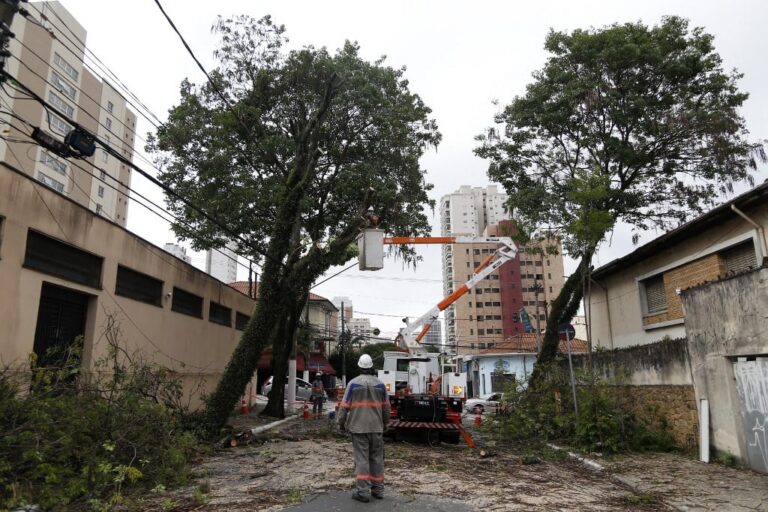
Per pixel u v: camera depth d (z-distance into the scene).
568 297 18.72
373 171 19.08
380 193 18.55
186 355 17.94
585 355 17.27
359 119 18.95
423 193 21.72
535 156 19.55
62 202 11.34
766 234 11.82
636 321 17.47
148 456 8.39
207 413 13.53
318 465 10.07
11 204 9.95
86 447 7.80
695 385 11.55
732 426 10.41
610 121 17.73
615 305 19.05
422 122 20.69
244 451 12.18
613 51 16.88
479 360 48.72
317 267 15.64
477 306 81.31
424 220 22.23
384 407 7.39
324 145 19.19
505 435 14.95
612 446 11.86
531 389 15.74
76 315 12.34
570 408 14.44
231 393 13.73
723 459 10.55
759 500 7.52
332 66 17.47
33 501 6.64
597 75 17.78
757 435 9.81
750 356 10.09
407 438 15.41
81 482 7.14
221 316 22.36
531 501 7.35
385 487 8.01
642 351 14.01
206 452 11.56
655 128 16.81
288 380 25.94
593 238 14.34
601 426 12.13
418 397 14.95
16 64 37.97
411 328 20.36
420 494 7.59
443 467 10.06
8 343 9.78
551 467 10.52
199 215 18.64
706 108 17.05
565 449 12.45
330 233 22.62
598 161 17.77
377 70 18.47
